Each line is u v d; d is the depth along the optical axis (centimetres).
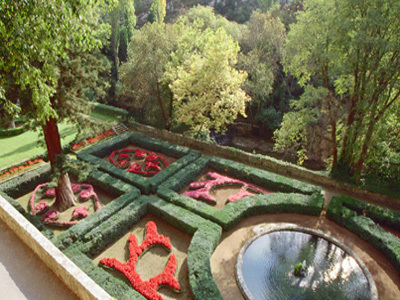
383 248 1380
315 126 2550
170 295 1181
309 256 1374
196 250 1305
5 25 736
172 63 2734
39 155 2192
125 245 1458
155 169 2158
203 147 2544
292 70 1966
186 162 2136
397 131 1862
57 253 688
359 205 1644
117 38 4209
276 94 3509
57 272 698
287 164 2105
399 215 1570
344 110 1922
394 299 1170
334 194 1870
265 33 3334
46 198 1794
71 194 1712
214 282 1151
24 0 719
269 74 3109
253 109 3662
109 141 2494
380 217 1591
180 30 2816
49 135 1450
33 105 1234
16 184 1777
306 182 2002
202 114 2609
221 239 1492
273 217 1650
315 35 1736
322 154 2895
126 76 2780
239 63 3281
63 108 1367
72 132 2695
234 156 2358
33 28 783
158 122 3300
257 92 3116
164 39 2647
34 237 738
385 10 1474
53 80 966
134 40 2719
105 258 1324
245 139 3681
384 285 1231
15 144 2486
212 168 2159
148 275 1281
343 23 1588
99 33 1571
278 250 1412
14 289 670
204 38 2619
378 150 1780
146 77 2702
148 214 1672
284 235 1509
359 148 1769
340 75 1789
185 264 1333
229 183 1961
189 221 1498
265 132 3641
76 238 1406
